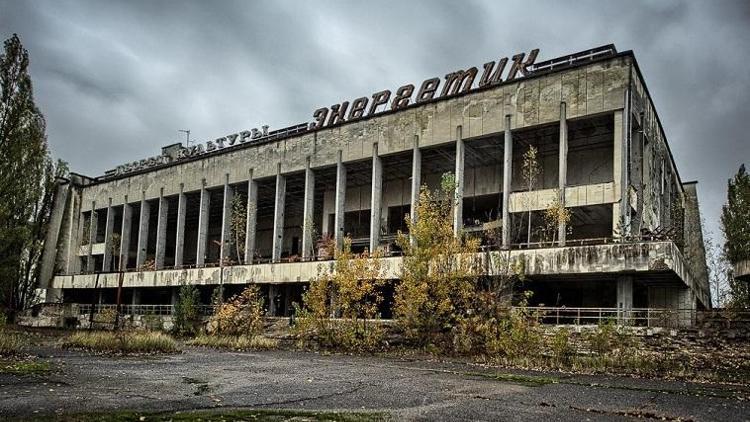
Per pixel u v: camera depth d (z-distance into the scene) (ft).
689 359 80.33
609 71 119.03
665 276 109.70
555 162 145.89
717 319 88.48
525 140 138.21
